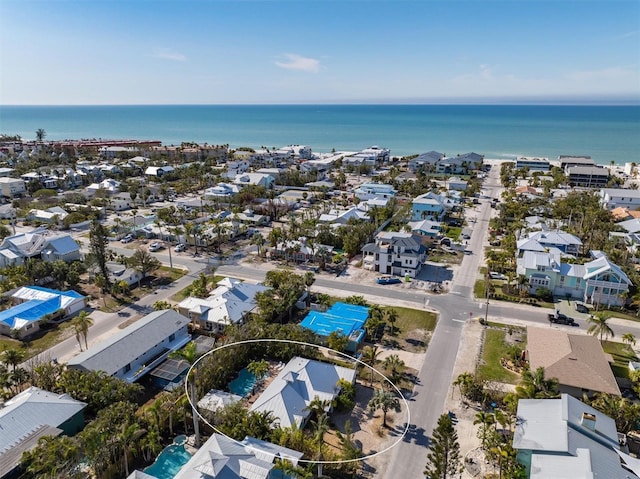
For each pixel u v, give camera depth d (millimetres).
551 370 62594
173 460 51312
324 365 65438
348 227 132750
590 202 161000
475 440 54688
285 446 51500
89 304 91188
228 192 181375
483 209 171000
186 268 111188
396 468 50656
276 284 93938
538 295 94875
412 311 88750
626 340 74000
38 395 55656
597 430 48500
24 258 108750
